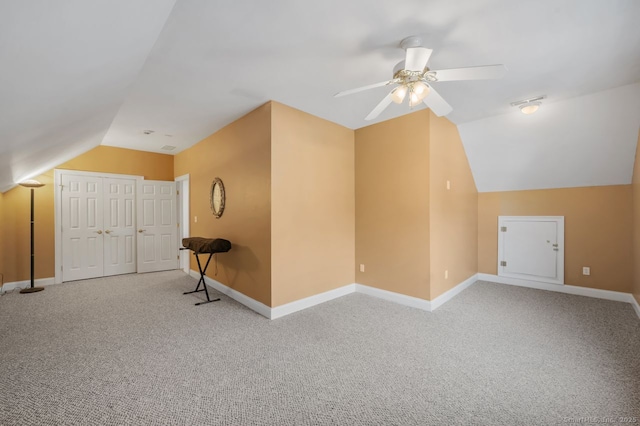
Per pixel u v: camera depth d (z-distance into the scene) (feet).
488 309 11.18
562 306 11.53
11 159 9.27
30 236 14.48
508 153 13.24
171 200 18.85
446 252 12.27
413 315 10.57
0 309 11.23
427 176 11.08
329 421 5.36
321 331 9.21
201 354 7.77
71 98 6.82
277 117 10.44
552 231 13.84
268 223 10.41
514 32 6.39
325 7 5.51
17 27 3.51
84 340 8.55
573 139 11.47
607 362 7.30
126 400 5.90
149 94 9.50
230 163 12.66
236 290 12.35
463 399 5.95
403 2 5.41
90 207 16.17
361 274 13.43
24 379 6.59
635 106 9.64
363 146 13.34
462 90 9.46
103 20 4.42
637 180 10.76
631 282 11.94
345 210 13.25
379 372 6.93
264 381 6.57
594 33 6.42
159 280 15.84
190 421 5.34
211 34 6.33
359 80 8.69
